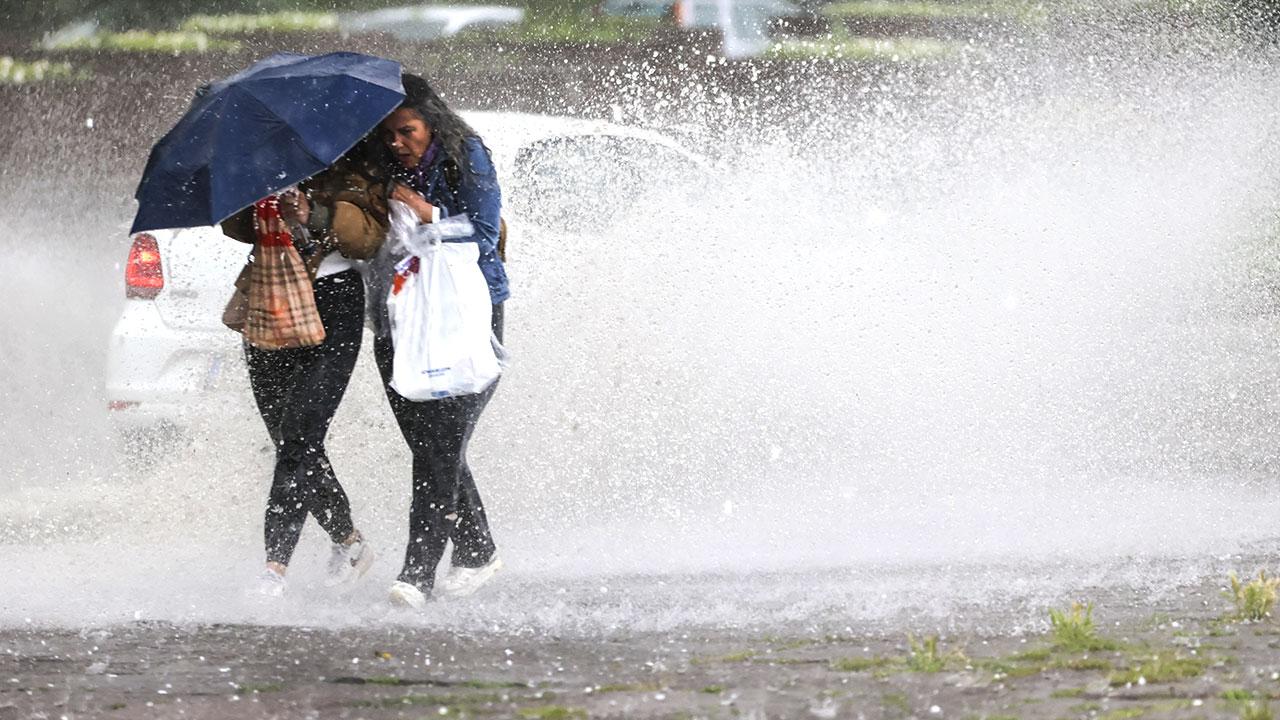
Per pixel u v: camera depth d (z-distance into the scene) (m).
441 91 58.66
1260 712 10.53
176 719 11.99
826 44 54.56
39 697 12.72
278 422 17.81
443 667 13.62
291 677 13.35
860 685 12.25
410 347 16.64
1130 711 11.01
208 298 22.27
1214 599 15.58
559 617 15.83
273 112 16.19
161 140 16.66
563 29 64.06
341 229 16.69
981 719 11.01
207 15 66.75
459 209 17.06
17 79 57.53
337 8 68.69
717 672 13.00
